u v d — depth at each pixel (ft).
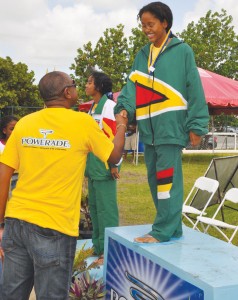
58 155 8.09
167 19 10.69
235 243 20.18
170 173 10.89
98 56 85.40
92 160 14.93
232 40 90.27
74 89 8.68
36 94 105.29
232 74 92.12
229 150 71.97
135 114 11.48
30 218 8.03
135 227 12.41
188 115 10.62
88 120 8.36
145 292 10.41
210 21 89.15
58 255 8.00
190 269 9.16
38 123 8.32
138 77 11.23
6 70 100.99
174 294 9.38
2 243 8.45
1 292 8.66
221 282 8.47
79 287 11.67
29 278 8.51
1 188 8.66
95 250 15.85
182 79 10.62
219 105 43.27
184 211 19.95
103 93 15.40
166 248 10.60
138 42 85.30
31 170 8.21
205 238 11.50
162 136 10.77
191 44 85.40
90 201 15.81
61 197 8.09
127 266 11.10
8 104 98.73
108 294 11.91
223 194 22.95
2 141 14.89
